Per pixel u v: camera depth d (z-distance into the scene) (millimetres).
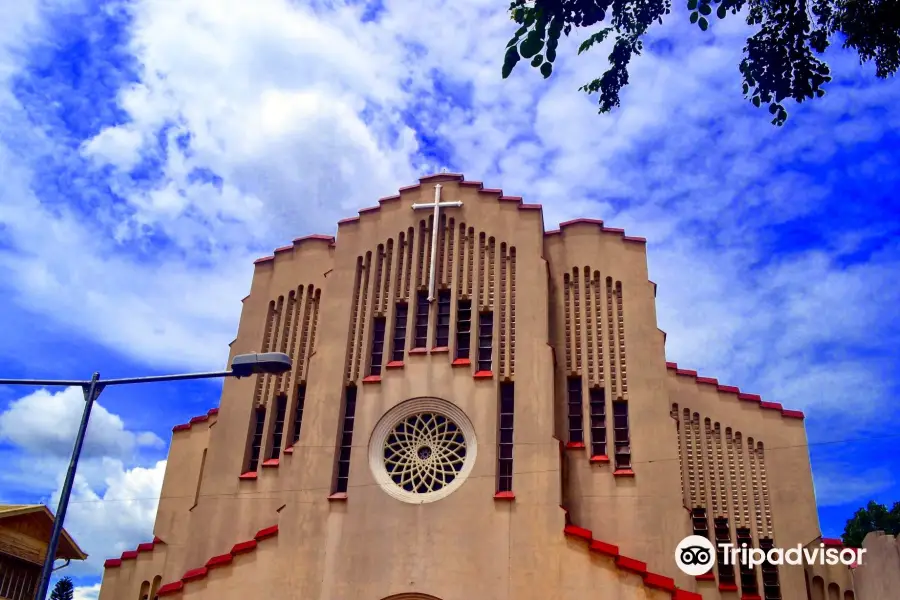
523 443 25844
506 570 24094
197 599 25234
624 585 23219
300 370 30000
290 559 25406
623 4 12242
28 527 27453
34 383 16750
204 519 27906
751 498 28281
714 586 25875
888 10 11938
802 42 12570
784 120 13023
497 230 29484
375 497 25891
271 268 32156
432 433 26875
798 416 29438
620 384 27859
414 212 30516
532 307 27906
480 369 27688
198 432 32031
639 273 29312
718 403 29859
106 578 29703
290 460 28156
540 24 11359
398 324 29234
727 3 12344
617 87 13242
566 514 24562
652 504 25891
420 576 24484
